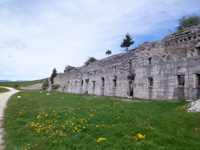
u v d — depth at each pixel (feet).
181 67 53.83
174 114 36.27
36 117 41.55
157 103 51.62
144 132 26.25
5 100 84.94
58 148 22.00
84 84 132.36
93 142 23.90
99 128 29.81
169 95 57.62
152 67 66.39
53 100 78.23
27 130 30.94
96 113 41.91
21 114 44.80
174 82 56.13
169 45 82.89
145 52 78.43
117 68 90.58
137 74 74.79
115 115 37.19
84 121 35.14
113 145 22.24
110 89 94.89
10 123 36.55
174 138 23.61
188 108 37.29
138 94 73.15
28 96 104.58
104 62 111.34
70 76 168.04
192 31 71.72
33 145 22.97
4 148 22.67
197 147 20.42
